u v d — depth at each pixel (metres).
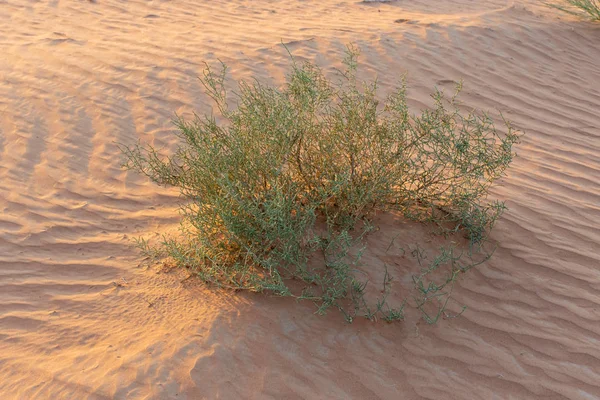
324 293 3.80
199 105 6.40
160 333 3.58
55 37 7.79
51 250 4.53
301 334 3.56
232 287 3.84
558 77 7.46
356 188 4.10
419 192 4.48
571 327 3.78
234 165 3.80
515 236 4.44
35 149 5.67
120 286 4.08
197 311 3.71
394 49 7.67
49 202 5.06
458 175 4.32
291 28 8.27
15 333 3.77
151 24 8.49
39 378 3.38
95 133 5.94
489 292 3.98
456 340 3.65
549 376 3.48
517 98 6.95
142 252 4.42
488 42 8.00
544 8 9.39
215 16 8.93
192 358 3.37
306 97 4.02
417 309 3.79
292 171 4.20
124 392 3.21
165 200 5.11
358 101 4.34
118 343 3.57
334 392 3.28
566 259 4.27
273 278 3.65
